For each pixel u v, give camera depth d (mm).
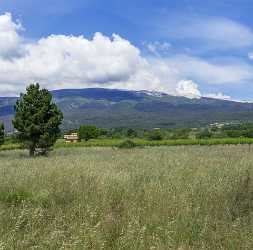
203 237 6879
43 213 8594
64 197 10250
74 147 59438
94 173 13703
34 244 6652
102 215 8312
